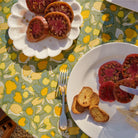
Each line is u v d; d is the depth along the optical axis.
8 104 0.96
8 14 1.03
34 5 0.95
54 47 0.95
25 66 0.99
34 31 0.93
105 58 0.93
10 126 1.38
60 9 0.92
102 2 0.99
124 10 0.98
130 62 0.89
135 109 0.90
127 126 0.89
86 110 0.91
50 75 0.97
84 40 0.98
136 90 0.85
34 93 0.96
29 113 0.94
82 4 1.01
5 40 1.01
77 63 0.91
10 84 0.97
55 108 0.94
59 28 0.92
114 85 0.90
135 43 0.94
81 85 0.93
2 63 1.00
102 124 0.90
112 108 0.91
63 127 0.91
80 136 0.91
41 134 0.92
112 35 0.96
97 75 0.94
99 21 0.98
